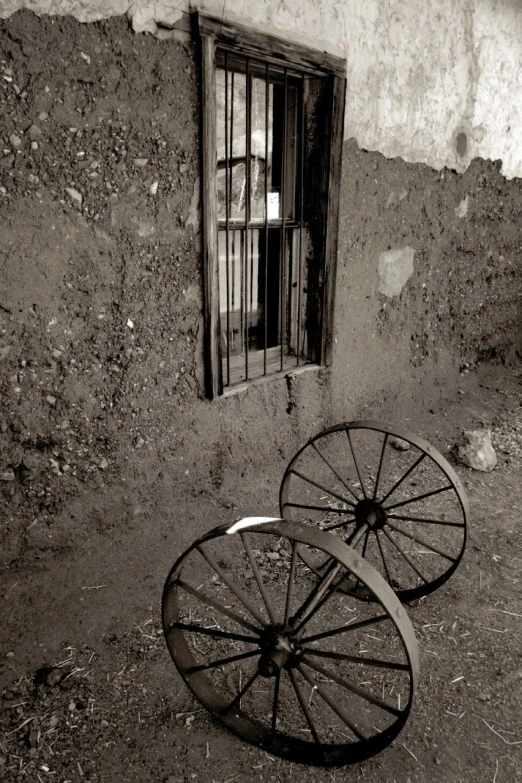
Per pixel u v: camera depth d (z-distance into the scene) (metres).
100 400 3.05
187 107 2.98
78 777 2.01
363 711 2.29
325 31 3.52
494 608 2.91
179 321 3.26
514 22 5.05
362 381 4.64
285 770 2.06
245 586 3.00
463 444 4.53
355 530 2.71
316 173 3.84
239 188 3.59
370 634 2.71
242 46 3.08
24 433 2.82
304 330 4.21
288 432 4.10
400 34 4.04
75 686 2.37
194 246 3.21
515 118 5.46
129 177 2.86
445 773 2.05
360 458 4.45
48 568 2.97
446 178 4.90
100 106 2.68
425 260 4.95
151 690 2.37
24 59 2.42
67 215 2.71
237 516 3.58
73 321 2.86
